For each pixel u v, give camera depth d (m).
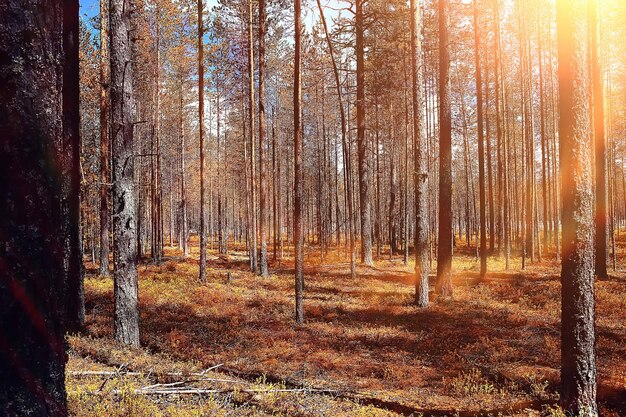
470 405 6.77
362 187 26.17
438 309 13.70
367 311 13.70
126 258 8.93
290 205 49.31
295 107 11.90
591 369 5.93
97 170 23.73
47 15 2.02
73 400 4.93
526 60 29.11
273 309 13.91
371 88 27.06
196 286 17.38
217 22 25.95
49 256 1.99
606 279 18.78
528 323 11.96
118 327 8.86
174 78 30.77
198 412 5.31
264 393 6.47
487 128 25.48
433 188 33.81
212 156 53.22
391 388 7.60
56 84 2.09
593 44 19.56
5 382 1.79
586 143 6.02
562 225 6.17
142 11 22.66
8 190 1.84
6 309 1.80
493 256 31.03
